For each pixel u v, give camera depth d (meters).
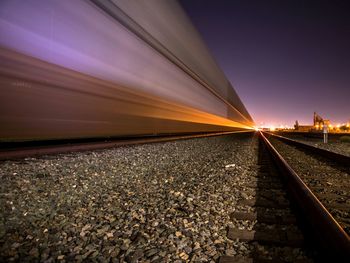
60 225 2.82
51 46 5.82
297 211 3.27
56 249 2.32
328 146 15.47
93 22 7.21
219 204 3.54
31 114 5.41
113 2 8.06
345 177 5.81
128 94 9.21
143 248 2.36
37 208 3.22
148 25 10.58
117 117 8.61
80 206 3.42
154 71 11.39
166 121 13.13
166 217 3.07
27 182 4.06
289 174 4.94
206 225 2.84
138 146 9.38
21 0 5.04
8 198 3.40
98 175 4.99
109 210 3.28
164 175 5.47
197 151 10.12
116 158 6.72
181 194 4.03
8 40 4.82
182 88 15.55
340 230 2.26
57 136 6.13
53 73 5.91
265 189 4.49
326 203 3.79
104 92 7.83
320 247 2.33
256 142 18.20
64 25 6.19
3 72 4.75
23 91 5.20
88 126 7.22
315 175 6.07
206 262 2.15
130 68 9.27
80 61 6.76
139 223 2.91
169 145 11.05
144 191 4.23
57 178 4.48
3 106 4.80
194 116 18.53
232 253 2.28
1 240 2.43
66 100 6.35
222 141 17.09
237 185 4.73
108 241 2.49
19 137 5.17
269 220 2.97
